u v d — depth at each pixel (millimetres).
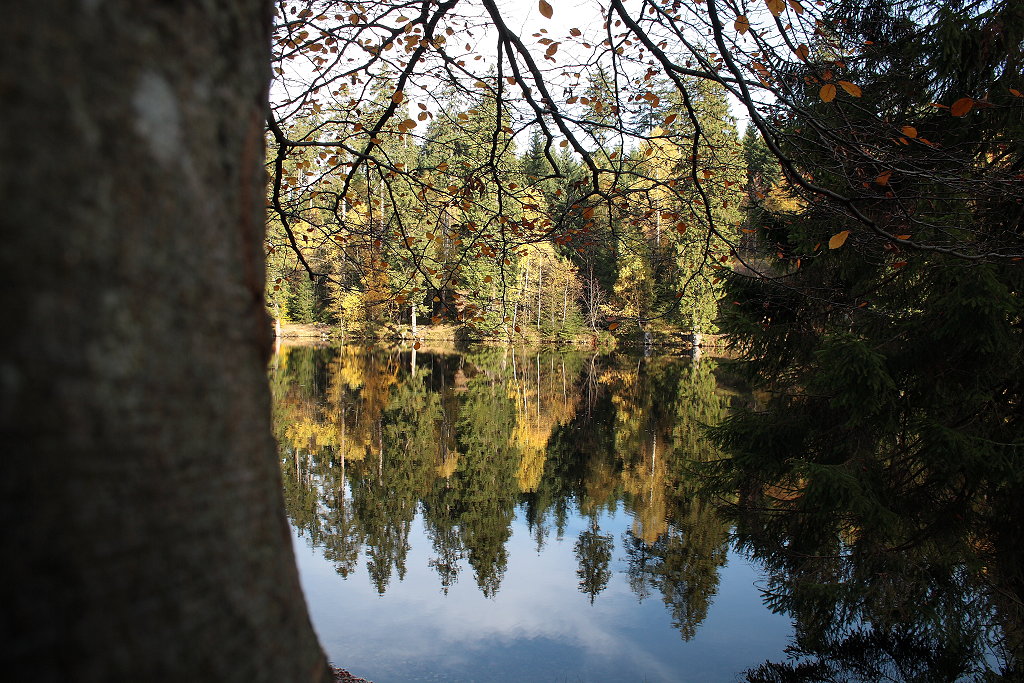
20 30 546
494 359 28094
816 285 6082
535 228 4375
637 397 17516
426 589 6383
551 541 7828
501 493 9695
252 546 709
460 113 4246
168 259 638
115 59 597
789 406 7094
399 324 35344
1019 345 5199
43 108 552
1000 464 5070
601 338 33031
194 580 638
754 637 5355
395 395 18094
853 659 4949
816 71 2615
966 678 4613
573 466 11047
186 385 648
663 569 6875
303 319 39625
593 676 4766
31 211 543
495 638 5387
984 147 5059
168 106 641
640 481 10125
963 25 4773
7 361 533
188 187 663
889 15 3961
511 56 2844
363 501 9320
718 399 16516
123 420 590
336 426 14141
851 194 4297
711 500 7973
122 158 597
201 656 637
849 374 5449
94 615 572
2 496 537
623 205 3787
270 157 4438
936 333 5348
